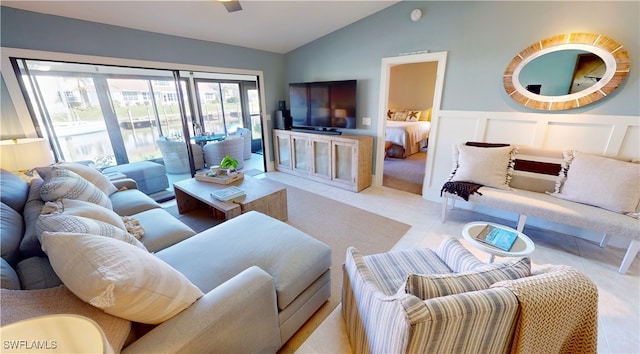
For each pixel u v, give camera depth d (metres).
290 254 1.49
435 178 3.38
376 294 1.02
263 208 2.55
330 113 4.18
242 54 4.13
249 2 2.76
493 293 0.75
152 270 0.86
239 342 1.05
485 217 2.96
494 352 0.83
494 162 2.53
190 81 3.85
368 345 1.11
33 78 2.54
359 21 3.59
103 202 1.83
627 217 1.90
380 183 4.05
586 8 2.18
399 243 2.47
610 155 2.27
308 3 2.93
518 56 2.52
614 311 1.63
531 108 2.55
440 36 2.95
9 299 0.71
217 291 1.04
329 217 3.02
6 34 2.26
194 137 4.11
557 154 2.37
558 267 0.95
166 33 3.22
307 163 4.43
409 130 5.66
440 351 0.77
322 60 4.22
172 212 3.15
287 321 1.36
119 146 3.51
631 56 2.08
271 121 4.88
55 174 1.76
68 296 0.81
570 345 0.96
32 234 1.16
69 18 2.54
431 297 0.83
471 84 2.85
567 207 2.09
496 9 2.56
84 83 3.03
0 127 2.36
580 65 2.27
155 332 0.86
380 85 3.62
